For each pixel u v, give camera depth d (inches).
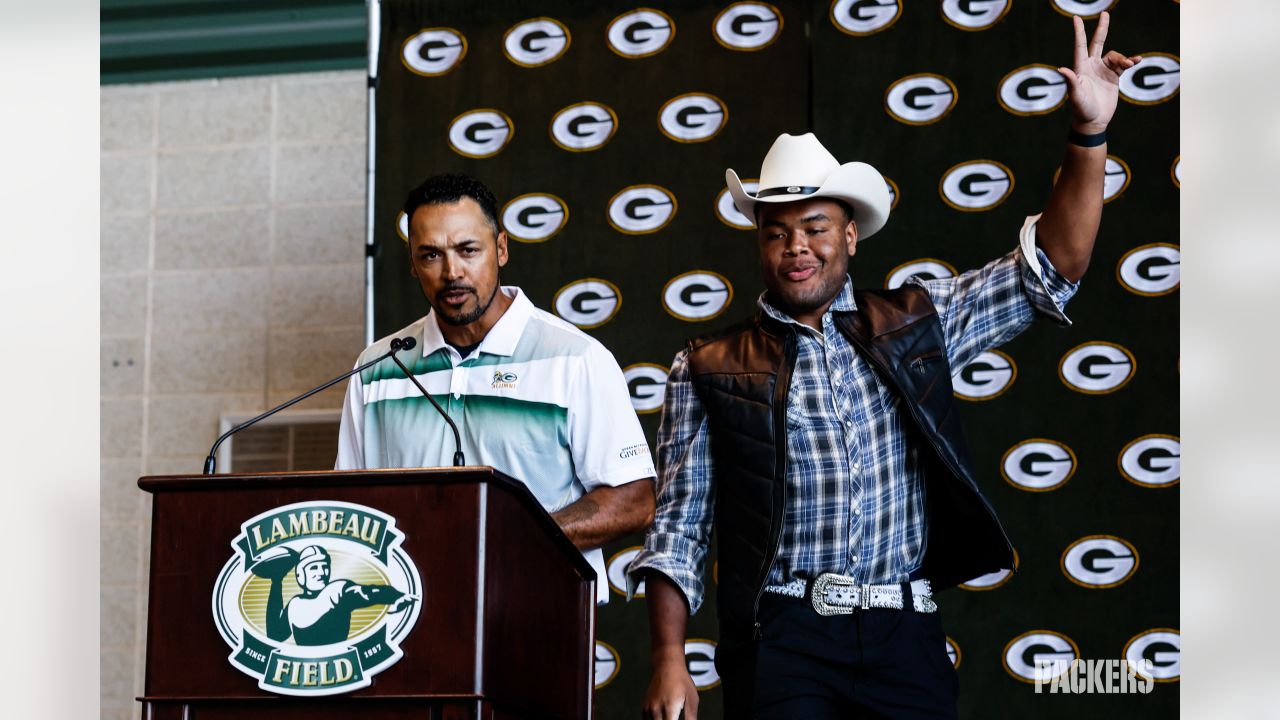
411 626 70.0
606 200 159.2
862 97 153.5
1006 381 148.2
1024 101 151.9
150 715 71.8
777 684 102.2
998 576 145.5
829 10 155.3
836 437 106.1
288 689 70.4
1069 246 108.7
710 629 153.2
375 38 163.5
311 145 215.2
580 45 161.6
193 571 72.8
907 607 104.2
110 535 209.5
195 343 213.0
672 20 161.0
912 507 106.1
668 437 113.0
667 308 157.1
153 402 212.2
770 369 108.7
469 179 105.7
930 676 103.2
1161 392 146.3
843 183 109.0
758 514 105.8
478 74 162.1
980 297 111.0
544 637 81.4
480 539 70.5
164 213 216.4
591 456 104.9
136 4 207.5
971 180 151.5
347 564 71.2
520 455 105.0
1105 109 106.7
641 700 152.2
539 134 160.9
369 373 110.0
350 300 210.8
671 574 108.5
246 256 213.9
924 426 104.7
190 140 217.6
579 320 158.1
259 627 71.3
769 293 111.8
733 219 157.4
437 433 106.5
